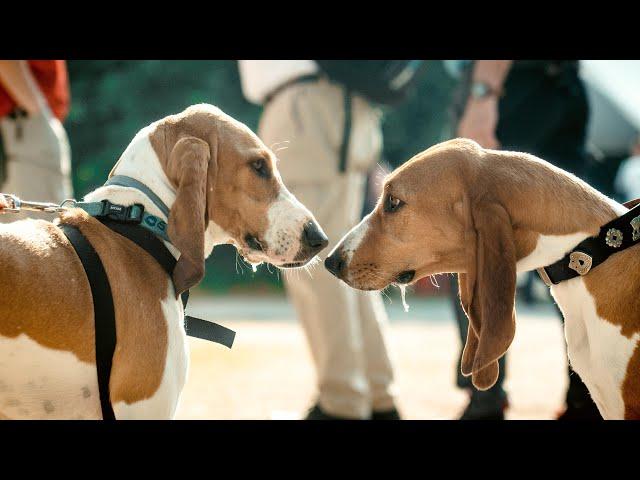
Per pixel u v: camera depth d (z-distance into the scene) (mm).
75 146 17344
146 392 2896
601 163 6555
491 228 2953
